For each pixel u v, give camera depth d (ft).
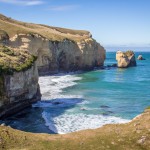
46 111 146.82
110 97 191.31
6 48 159.33
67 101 173.99
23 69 143.95
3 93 126.21
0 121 121.49
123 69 431.43
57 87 232.12
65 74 345.10
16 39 305.12
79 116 137.80
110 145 75.72
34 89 161.07
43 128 117.50
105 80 290.97
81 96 192.44
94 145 75.92
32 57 165.07
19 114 139.85
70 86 239.71
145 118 89.61
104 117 136.87
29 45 306.76
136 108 158.71
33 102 160.76
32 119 131.03
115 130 84.58
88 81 278.46
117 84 259.39
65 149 73.77
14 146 74.18
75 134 84.69
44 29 469.98
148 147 74.08
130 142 76.59
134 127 84.33
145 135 78.28
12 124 122.01
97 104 167.53
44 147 74.69
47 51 320.91
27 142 77.05
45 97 184.75
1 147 72.74
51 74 333.62
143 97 192.85
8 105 132.16
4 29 324.39
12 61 143.54
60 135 84.53
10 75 131.85
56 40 353.31
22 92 144.56
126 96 196.13
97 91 215.72
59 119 131.85
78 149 73.82
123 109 155.63
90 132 85.51
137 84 261.65
